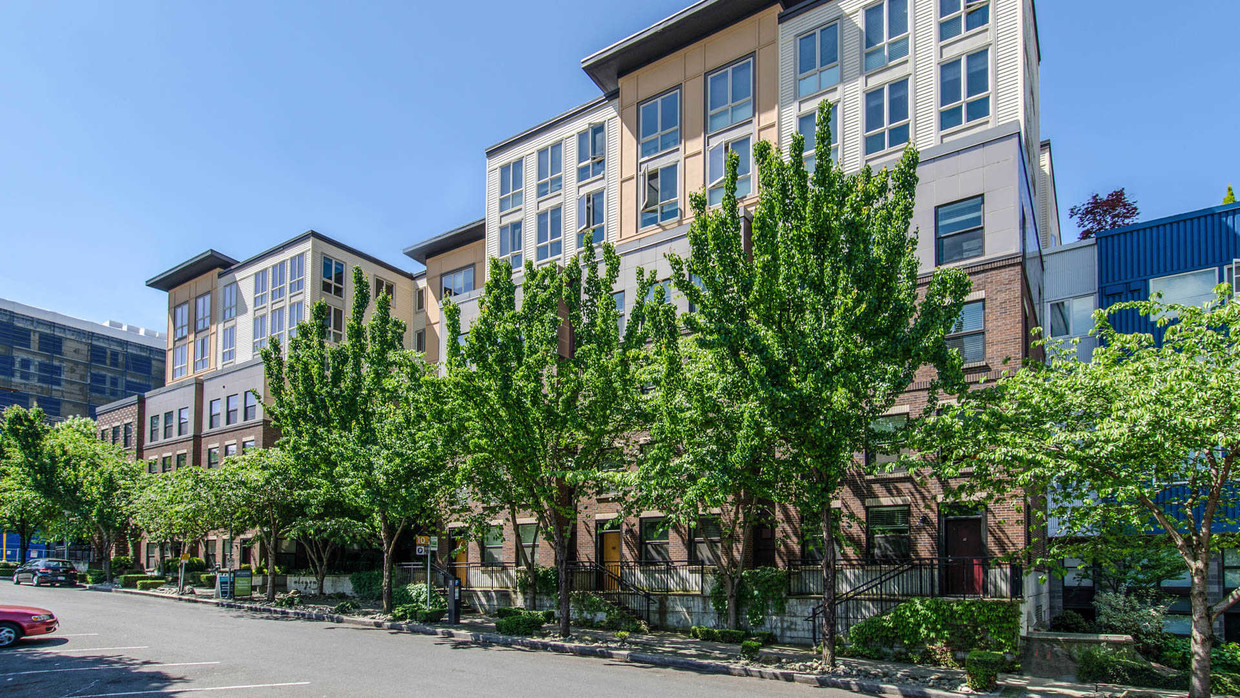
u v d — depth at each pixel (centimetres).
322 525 3116
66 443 4747
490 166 3897
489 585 3058
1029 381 1559
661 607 2481
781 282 1664
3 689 1505
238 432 4662
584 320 2544
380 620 2623
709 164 3005
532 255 3622
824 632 1733
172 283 5797
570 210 3512
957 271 1656
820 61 2808
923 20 2611
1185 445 1344
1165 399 1295
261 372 4622
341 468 2734
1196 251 2414
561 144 3612
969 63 2506
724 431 1828
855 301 1625
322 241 4888
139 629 2403
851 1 2767
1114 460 1409
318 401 2962
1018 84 2391
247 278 5212
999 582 1973
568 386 2142
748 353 1689
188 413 5069
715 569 2438
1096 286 2570
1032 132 2758
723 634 2186
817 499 1675
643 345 2367
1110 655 1730
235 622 2647
